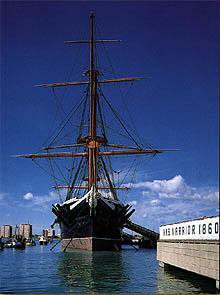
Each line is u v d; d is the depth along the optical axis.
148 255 76.12
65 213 77.44
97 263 50.78
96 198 71.12
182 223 29.09
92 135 86.69
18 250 120.50
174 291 24.23
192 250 25.05
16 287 27.41
